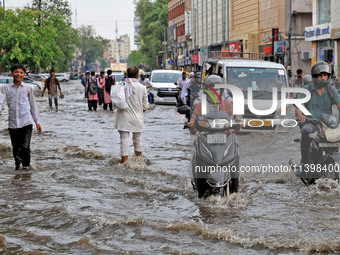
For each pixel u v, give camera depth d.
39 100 36.56
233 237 5.77
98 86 26.41
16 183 8.87
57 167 10.32
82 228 6.27
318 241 5.58
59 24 58.69
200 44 76.75
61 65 99.50
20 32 53.72
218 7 66.38
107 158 11.24
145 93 10.92
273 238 5.72
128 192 8.07
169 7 109.38
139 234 5.97
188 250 5.44
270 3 49.03
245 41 54.88
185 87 20.08
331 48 40.00
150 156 11.48
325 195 7.67
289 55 44.03
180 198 7.71
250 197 7.57
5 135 15.63
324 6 40.69
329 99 7.86
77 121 19.98
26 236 5.98
